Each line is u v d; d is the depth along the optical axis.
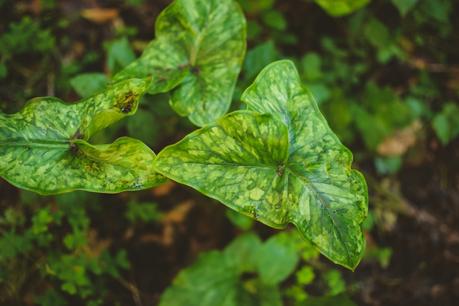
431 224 1.04
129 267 0.83
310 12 1.05
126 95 0.54
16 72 0.84
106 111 0.52
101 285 0.81
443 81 1.11
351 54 1.05
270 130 0.52
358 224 0.52
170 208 0.92
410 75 1.09
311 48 1.04
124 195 0.86
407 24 1.07
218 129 0.51
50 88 0.85
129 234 0.88
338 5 0.75
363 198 0.52
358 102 1.02
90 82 0.71
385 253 0.99
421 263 1.00
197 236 0.92
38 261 0.77
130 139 0.52
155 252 0.89
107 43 0.93
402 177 1.06
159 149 0.80
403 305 0.96
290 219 0.52
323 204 0.52
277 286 0.86
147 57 0.60
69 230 0.79
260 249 0.87
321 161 0.53
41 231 0.76
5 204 0.78
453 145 1.10
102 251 0.82
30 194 0.77
